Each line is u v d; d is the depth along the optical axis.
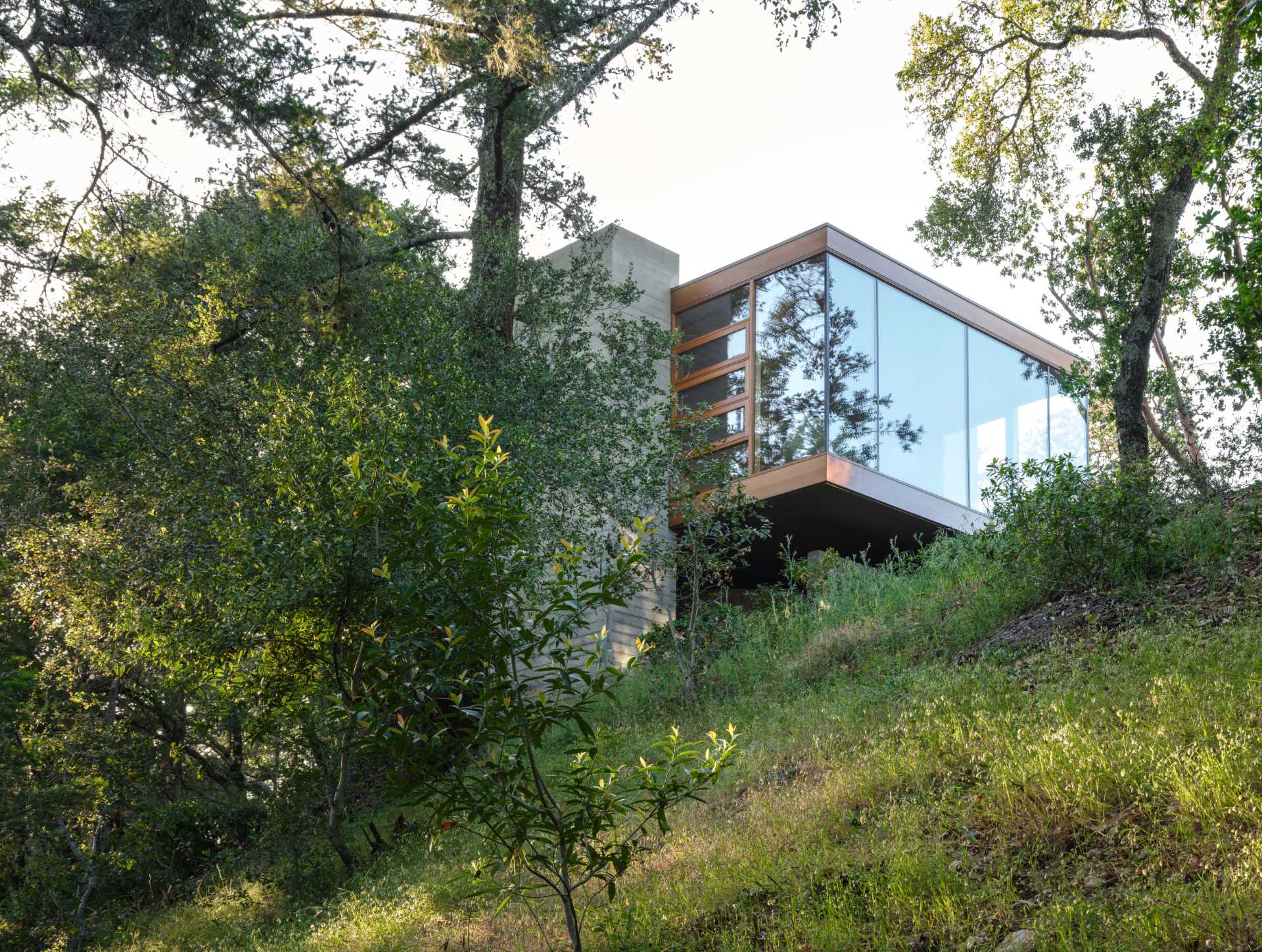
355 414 11.10
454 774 6.05
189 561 11.67
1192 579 10.16
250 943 11.00
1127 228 14.97
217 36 12.63
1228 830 5.15
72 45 12.02
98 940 13.72
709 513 15.34
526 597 11.17
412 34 15.45
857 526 20.78
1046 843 5.82
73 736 14.66
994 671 9.29
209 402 12.88
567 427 14.88
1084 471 11.29
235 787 17.17
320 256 14.48
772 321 20.20
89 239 14.75
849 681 11.66
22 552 13.24
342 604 10.85
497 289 15.86
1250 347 11.84
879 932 5.41
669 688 14.44
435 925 8.62
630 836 6.14
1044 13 15.86
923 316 21.22
